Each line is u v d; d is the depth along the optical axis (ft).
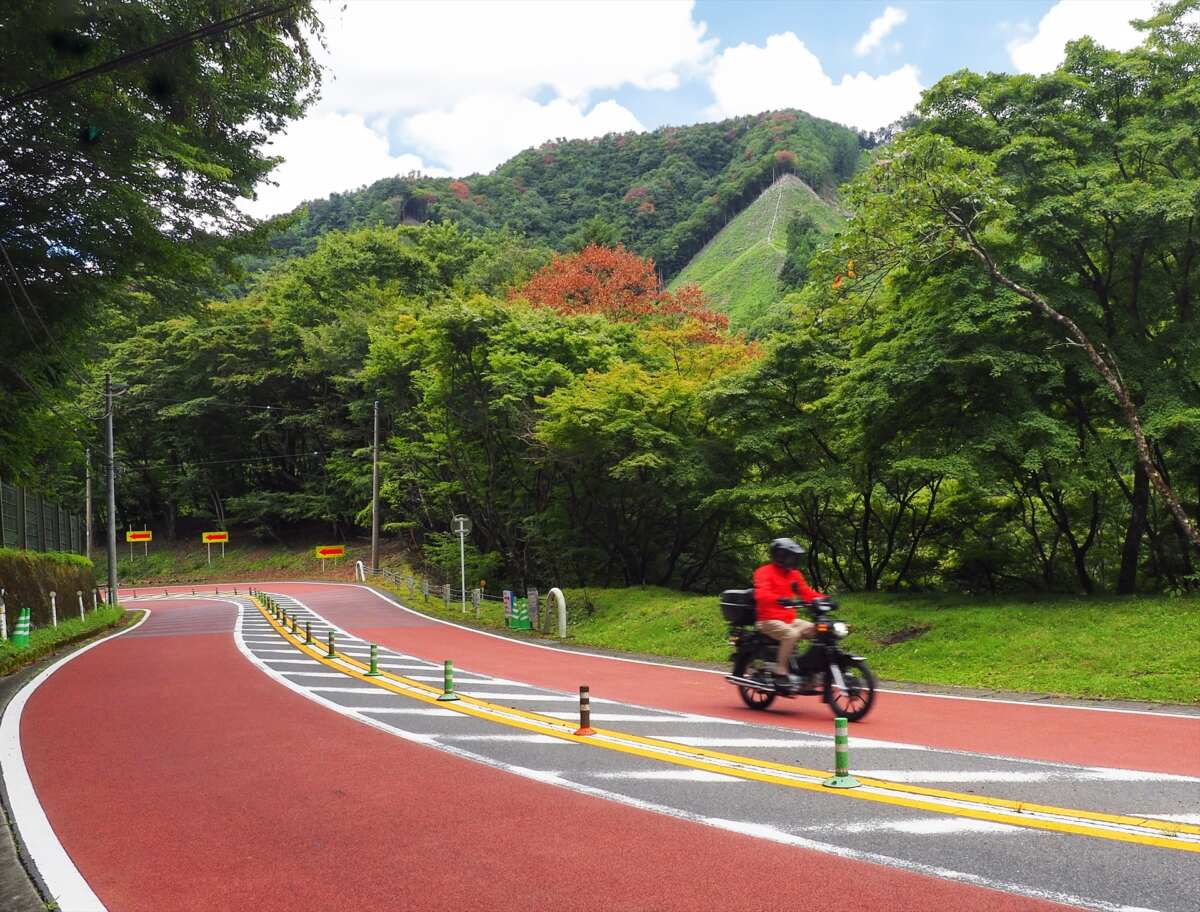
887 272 53.31
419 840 17.84
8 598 74.13
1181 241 51.78
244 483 228.63
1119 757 23.95
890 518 80.02
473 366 104.73
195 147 47.21
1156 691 36.01
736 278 457.27
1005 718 30.99
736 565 104.68
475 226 414.82
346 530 220.84
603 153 636.48
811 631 31.53
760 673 32.76
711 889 14.67
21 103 40.83
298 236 384.47
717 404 78.18
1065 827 17.47
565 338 102.99
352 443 202.80
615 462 88.84
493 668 49.60
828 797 20.24
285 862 16.80
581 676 45.65
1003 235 56.13
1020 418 53.16
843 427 70.38
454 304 104.17
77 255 49.88
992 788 20.65
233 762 25.80
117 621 101.45
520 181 563.48
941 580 77.66
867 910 13.61
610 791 21.22
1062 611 49.98
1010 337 55.11
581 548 98.17
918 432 60.64
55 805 21.43
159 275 54.85
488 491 112.16
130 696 40.93
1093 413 58.95
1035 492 63.57
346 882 15.64
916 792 20.40
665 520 97.55
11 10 37.27
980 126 56.80
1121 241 53.62
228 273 59.57
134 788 23.02
